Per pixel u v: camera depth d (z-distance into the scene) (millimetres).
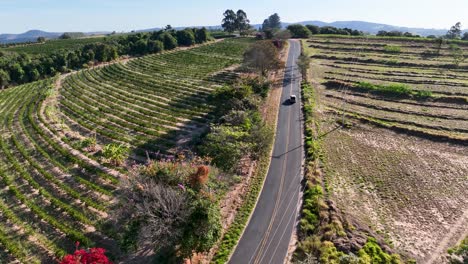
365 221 31578
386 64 92000
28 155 47094
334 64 93312
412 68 87188
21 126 58219
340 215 31859
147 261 27062
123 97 73375
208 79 85625
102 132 54312
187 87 79562
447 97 63906
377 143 48312
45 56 111938
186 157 44094
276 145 47375
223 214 32281
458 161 42812
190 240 24219
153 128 56250
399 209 33562
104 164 43312
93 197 36469
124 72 97188
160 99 71062
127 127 56938
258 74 77875
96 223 31500
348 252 27188
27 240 30078
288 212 33000
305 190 36250
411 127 52781
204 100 69125
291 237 29656
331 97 68000
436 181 38344
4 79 93125
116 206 31531
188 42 137750
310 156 43531
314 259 26141
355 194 35906
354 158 43750
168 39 129875
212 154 39062
